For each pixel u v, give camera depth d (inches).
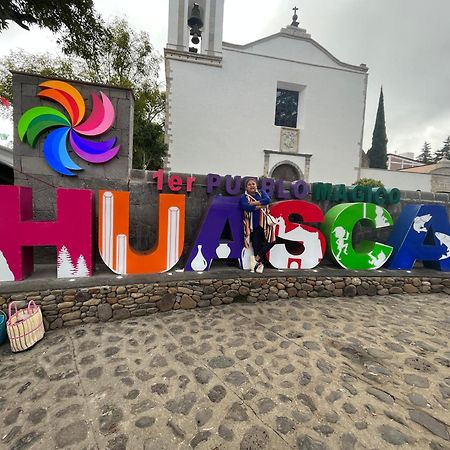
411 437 65.1
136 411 73.8
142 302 127.6
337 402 75.9
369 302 148.9
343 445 63.1
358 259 166.1
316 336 111.3
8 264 118.3
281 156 499.8
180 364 93.0
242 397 78.1
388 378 85.7
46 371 90.5
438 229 173.2
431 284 166.7
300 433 66.4
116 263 132.9
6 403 77.7
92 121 151.6
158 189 157.0
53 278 125.0
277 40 491.8
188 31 464.8
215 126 473.4
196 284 135.4
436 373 88.3
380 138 1012.5
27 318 102.5
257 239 153.3
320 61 512.1
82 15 225.5
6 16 200.4
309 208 156.6
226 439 65.1
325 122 518.0
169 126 458.6
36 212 149.1
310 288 151.9
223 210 147.2
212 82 468.4
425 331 117.0
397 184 546.6
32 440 66.0
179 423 69.8
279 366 91.8
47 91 144.6
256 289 143.8
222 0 464.1
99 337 110.3
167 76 454.3
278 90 522.0
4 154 160.4
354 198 177.9
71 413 73.5
